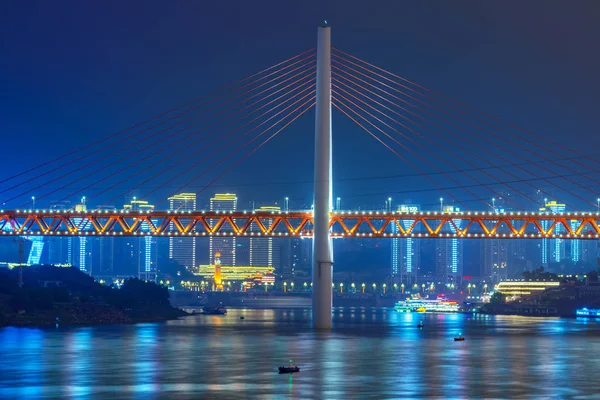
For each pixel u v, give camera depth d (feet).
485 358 555.69
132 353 587.68
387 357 559.38
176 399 368.89
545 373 465.06
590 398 376.48
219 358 548.31
